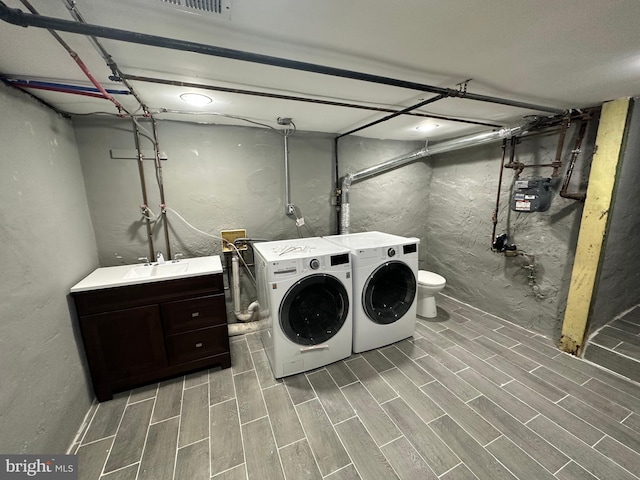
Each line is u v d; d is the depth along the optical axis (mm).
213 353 2180
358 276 2268
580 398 1845
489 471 1383
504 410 1758
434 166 3695
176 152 2480
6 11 776
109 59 1232
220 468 1425
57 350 1529
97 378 1859
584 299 2209
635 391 1896
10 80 1378
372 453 1492
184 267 2283
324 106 2059
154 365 2014
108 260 2365
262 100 1912
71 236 1884
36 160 1568
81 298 1774
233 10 939
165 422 1710
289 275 2000
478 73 1487
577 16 982
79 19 945
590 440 1539
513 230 2791
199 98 1854
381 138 3363
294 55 1277
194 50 1009
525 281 2727
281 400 1882
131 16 969
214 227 2709
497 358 2295
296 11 947
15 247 1298
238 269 2801
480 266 3178
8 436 1144
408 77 1537
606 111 1971
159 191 2461
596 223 2092
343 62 1352
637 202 2314
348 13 962
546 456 1452
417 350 2426
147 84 1589
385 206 3541
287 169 2908
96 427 1671
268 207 2904
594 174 2072
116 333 1882
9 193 1301
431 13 965
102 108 2020
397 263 2410
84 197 2174
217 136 2598
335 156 3150
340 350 2266
